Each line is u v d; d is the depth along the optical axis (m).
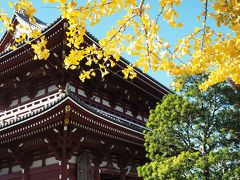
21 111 25.62
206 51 7.92
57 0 6.93
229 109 20.23
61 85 23.72
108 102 29.56
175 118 20.42
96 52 8.39
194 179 17.58
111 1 7.21
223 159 17.72
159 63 8.14
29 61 24.16
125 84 29.66
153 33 7.61
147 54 8.04
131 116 33.09
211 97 20.23
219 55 7.92
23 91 27.03
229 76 8.68
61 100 17.56
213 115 20.08
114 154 25.73
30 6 7.04
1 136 21.27
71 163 20.86
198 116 20.11
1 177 23.67
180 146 20.12
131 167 27.52
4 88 27.78
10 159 23.78
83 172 21.19
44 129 19.78
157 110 21.56
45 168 21.05
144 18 7.41
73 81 24.86
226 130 19.47
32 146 21.61
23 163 22.17
